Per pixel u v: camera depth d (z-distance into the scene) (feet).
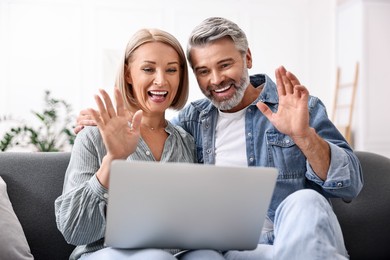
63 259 5.22
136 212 3.62
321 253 3.67
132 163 3.41
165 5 17.88
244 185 3.66
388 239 5.56
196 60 5.20
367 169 5.76
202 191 3.61
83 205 4.20
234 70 5.14
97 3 17.25
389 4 18.88
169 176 3.50
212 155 5.36
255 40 18.78
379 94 18.81
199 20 18.24
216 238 3.91
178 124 5.63
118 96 4.22
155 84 4.94
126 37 17.54
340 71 19.99
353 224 5.54
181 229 3.78
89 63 17.17
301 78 19.11
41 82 16.78
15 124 16.44
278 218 4.09
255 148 5.27
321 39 19.26
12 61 16.58
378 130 18.79
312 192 4.00
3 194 4.99
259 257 4.34
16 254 4.65
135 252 3.81
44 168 5.41
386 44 18.88
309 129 4.58
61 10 16.96
